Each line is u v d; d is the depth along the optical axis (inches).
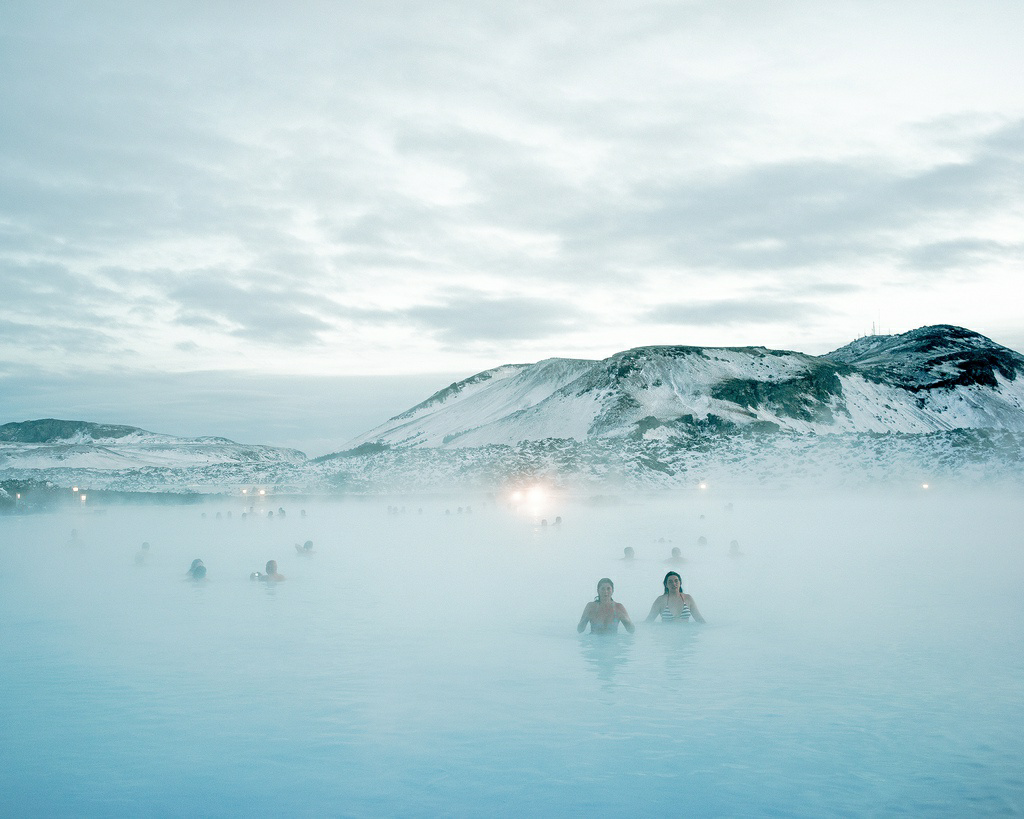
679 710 331.9
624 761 274.8
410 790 251.1
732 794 245.4
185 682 380.2
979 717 317.7
